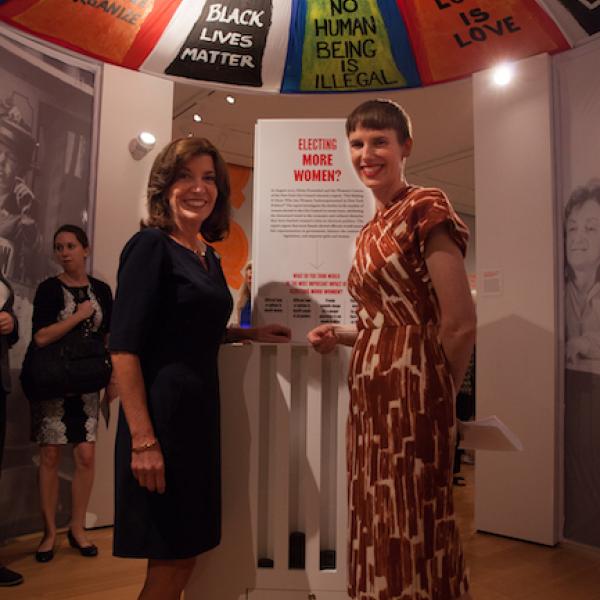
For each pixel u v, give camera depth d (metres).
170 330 1.54
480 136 3.63
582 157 3.22
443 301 1.26
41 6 3.12
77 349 2.76
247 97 5.06
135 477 1.48
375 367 1.34
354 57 3.86
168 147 1.67
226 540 1.81
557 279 3.29
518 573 2.79
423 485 1.26
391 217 1.37
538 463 3.27
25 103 3.18
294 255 1.96
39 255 3.25
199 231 1.82
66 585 2.51
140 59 3.63
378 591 1.29
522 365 3.36
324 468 1.89
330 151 1.96
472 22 3.42
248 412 1.82
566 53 3.31
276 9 3.62
